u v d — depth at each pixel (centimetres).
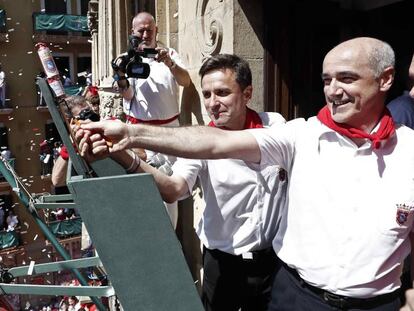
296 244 159
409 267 190
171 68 359
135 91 389
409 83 224
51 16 2020
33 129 1831
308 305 159
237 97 215
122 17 801
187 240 426
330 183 149
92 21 1402
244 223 222
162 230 105
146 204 104
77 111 229
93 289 135
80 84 1934
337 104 144
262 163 157
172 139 144
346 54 140
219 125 221
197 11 375
